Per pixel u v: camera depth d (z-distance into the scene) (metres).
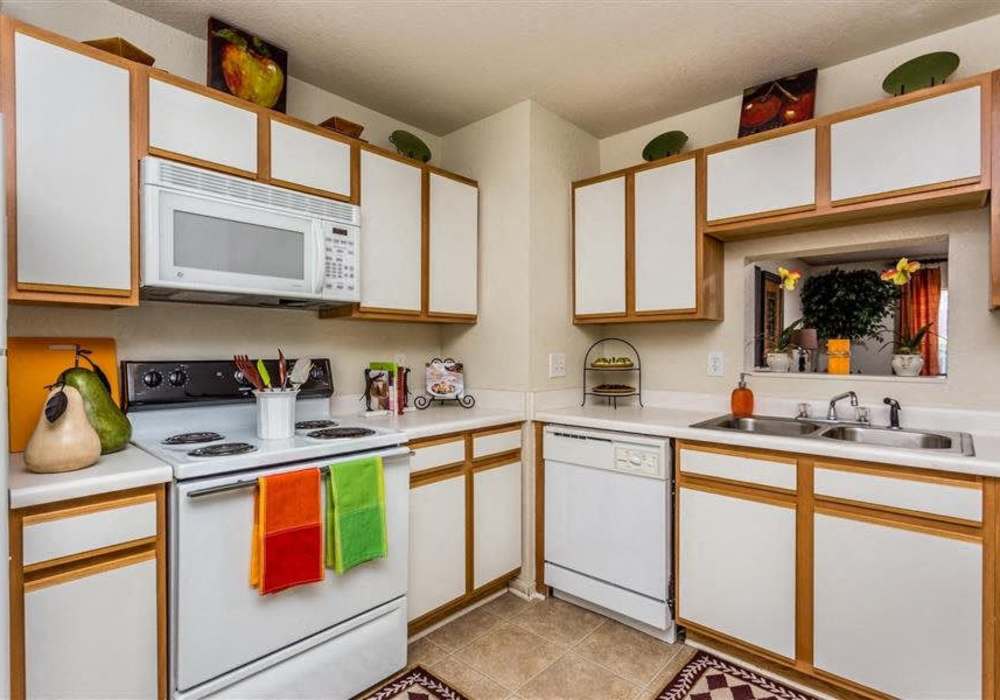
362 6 1.83
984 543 1.44
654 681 1.85
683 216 2.34
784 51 2.12
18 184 1.35
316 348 2.37
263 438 1.80
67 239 1.43
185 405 1.90
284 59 2.06
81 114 1.46
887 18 1.90
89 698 1.26
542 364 2.58
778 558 1.80
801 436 1.88
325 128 2.10
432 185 2.47
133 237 1.56
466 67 2.24
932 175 1.75
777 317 3.05
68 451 1.33
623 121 2.78
